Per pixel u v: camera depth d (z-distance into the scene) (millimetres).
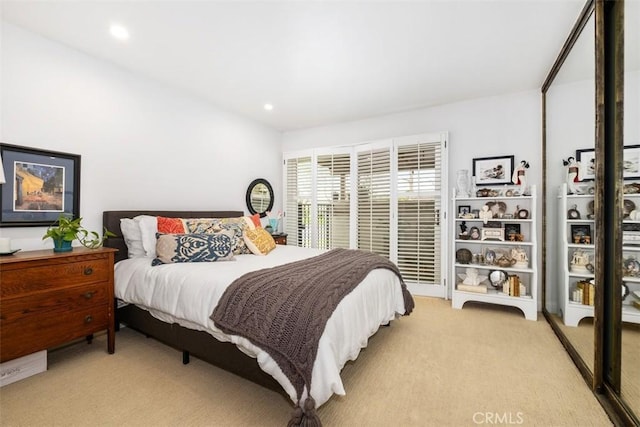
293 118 4137
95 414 1497
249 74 2816
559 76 2594
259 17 1988
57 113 2277
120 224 2578
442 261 3562
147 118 2893
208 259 2355
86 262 2023
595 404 1569
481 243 3371
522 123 3219
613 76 1583
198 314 1764
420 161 3688
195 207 3381
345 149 4254
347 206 4230
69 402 1588
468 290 3152
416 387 1727
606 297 1634
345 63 2607
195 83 3021
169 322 2033
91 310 2045
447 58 2512
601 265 1639
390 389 1707
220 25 2078
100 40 2264
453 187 3549
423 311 3100
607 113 1625
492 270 3256
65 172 2316
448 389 1708
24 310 1727
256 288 1643
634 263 1528
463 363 2004
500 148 3326
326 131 4449
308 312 1435
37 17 1985
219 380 1819
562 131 2580
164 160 3051
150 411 1524
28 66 2129
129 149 2750
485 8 1886
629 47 1464
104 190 2570
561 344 2295
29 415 1481
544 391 1687
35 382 1774
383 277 2273
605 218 1640
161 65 2650
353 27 2092
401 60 2547
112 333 2166
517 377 1831
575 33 2049
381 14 1951
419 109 3764
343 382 1777
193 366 1984
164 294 1979
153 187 2953
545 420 1455
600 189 1636
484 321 2803
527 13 1929
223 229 2836
